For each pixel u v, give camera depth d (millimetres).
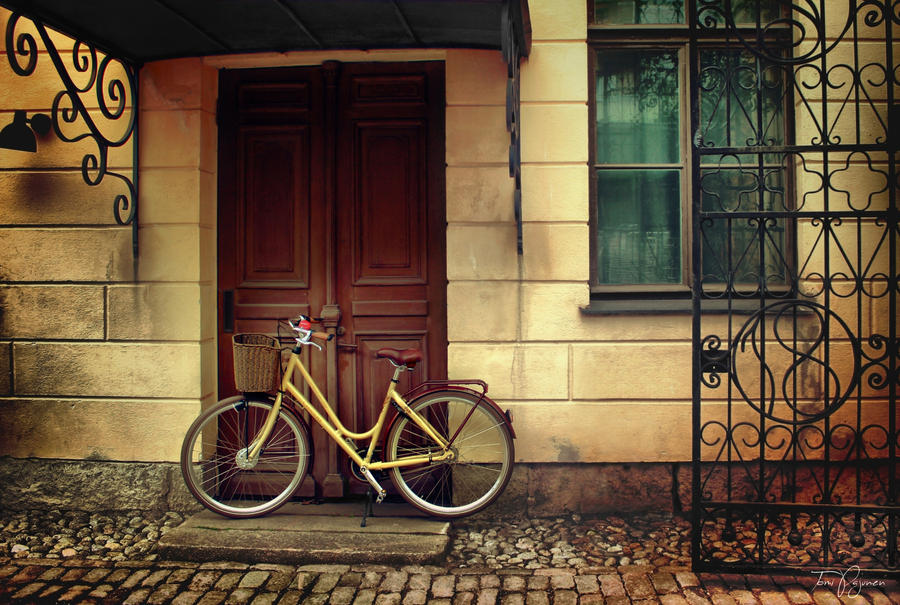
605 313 3477
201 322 3645
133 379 3658
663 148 3717
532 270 3521
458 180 3539
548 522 3512
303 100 3756
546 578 2930
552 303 3521
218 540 3195
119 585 2906
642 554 3148
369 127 3730
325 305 3734
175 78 3639
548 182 3516
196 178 3627
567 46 3508
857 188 3490
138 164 3635
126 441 3668
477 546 3275
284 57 3625
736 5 3668
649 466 3549
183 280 3633
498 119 3527
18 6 2848
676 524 3453
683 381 3508
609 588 2828
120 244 3658
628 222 3717
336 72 3699
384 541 3188
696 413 2936
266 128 3768
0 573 3004
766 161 3656
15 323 3697
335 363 3729
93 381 3672
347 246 3746
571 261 3514
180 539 3203
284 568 3064
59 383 3684
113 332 3666
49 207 3674
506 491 3564
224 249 3795
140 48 3430
